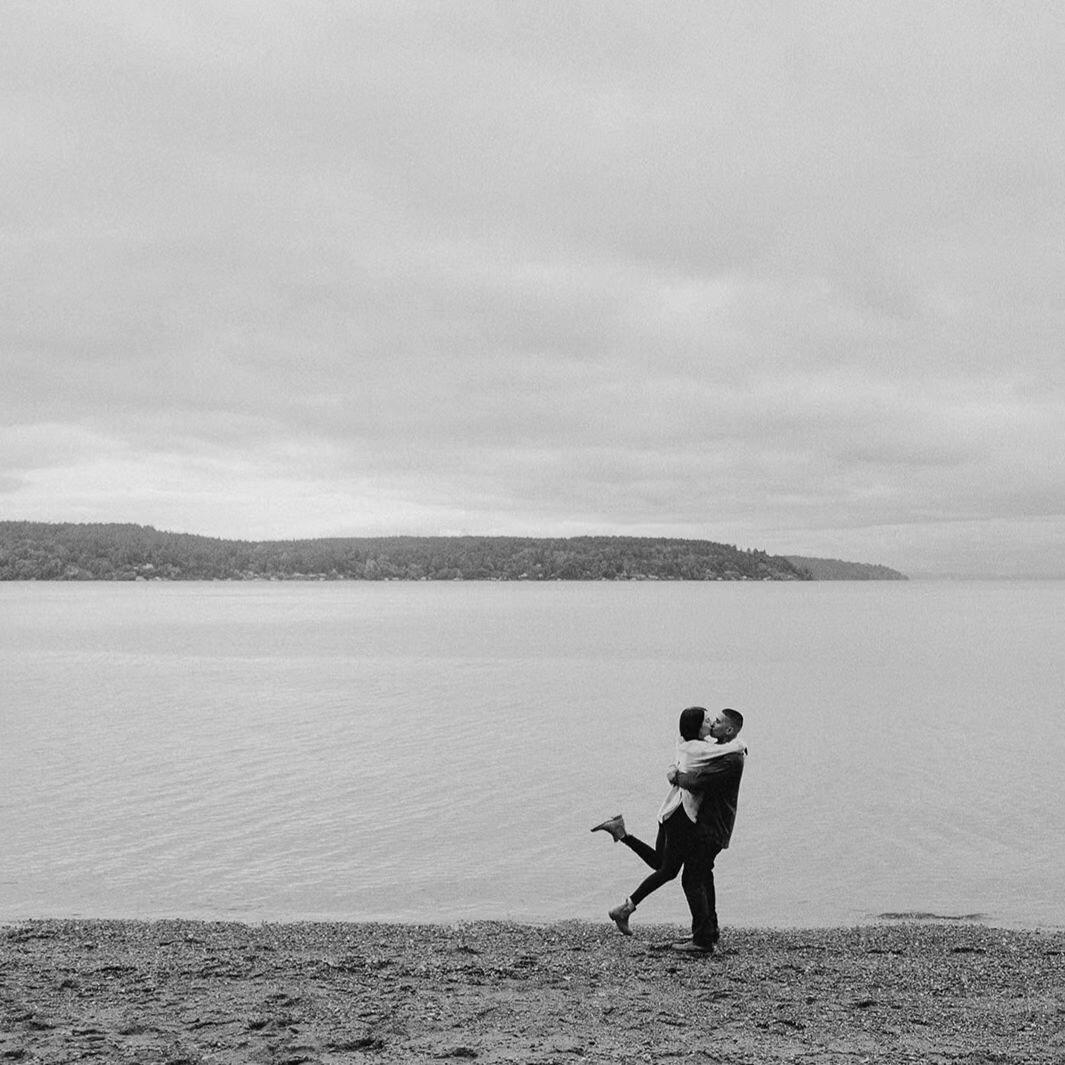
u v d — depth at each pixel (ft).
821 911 48.29
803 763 93.81
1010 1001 29.19
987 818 69.97
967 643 287.07
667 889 52.08
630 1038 25.13
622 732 115.44
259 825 66.85
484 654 248.73
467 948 35.60
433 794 77.87
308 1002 27.78
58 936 38.01
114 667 213.87
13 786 80.64
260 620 442.91
